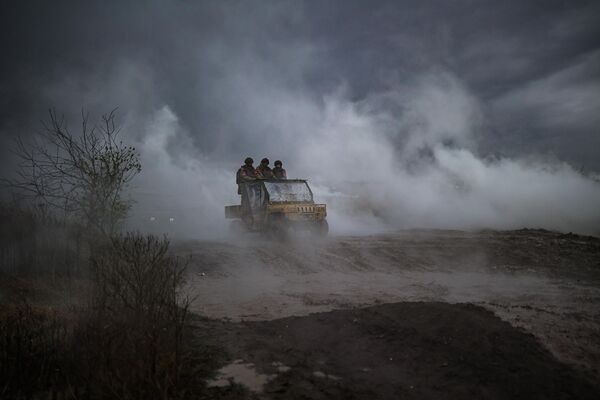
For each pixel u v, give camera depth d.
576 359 3.83
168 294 4.53
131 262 4.82
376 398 3.36
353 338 4.58
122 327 3.89
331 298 7.09
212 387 3.49
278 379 3.67
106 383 3.16
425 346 4.20
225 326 5.26
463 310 5.05
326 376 3.76
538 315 5.10
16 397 3.24
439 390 3.43
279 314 6.05
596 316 5.34
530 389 3.32
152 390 3.16
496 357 3.84
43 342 3.94
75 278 6.23
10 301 5.34
